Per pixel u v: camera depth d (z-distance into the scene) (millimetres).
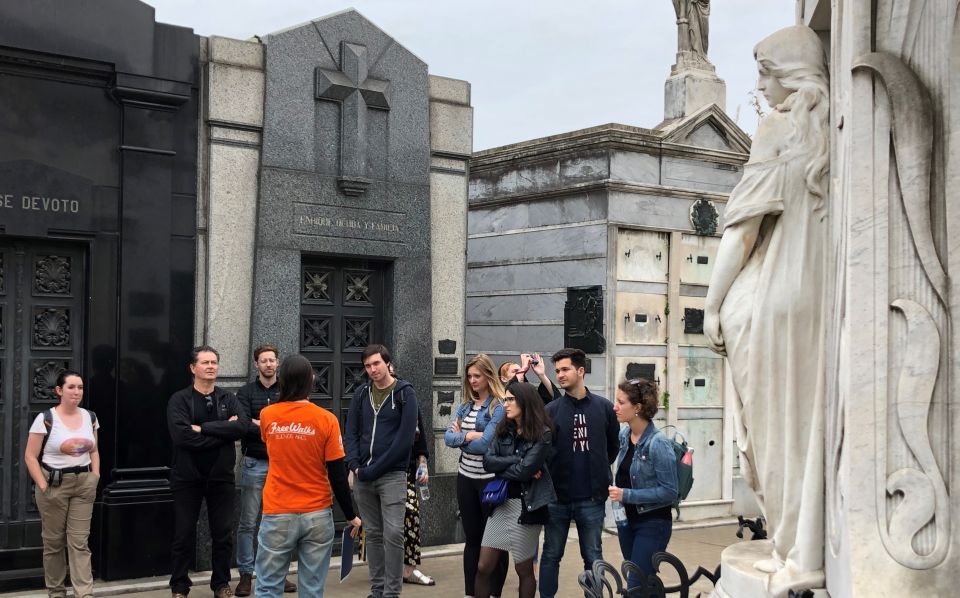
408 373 10211
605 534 11523
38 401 8445
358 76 9906
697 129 12688
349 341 10102
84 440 7547
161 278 8844
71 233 8461
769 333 4348
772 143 4430
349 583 8742
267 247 9367
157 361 8781
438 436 10484
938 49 3611
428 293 10398
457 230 10750
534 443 6578
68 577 8375
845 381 3674
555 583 6820
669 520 6195
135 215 8727
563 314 12438
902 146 3580
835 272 4031
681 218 12516
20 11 8164
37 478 7422
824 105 4375
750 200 4418
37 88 8320
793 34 4492
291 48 9562
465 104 10812
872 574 3508
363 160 9930
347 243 9867
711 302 4602
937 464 3520
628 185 11977
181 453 7887
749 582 4223
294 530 6191
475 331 13891
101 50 8523
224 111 9172
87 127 8562
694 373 12594
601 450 6875
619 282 11984
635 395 6195
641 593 5082
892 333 3568
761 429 4395
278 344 9430
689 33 13008
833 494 3932
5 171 8164
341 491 6352
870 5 3660
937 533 3508
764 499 4430
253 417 8469
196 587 8477
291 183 9523
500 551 6867
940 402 3533
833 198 4156
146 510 8609
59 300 8555
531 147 12883
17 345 8367
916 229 3561
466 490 7496
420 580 8703
